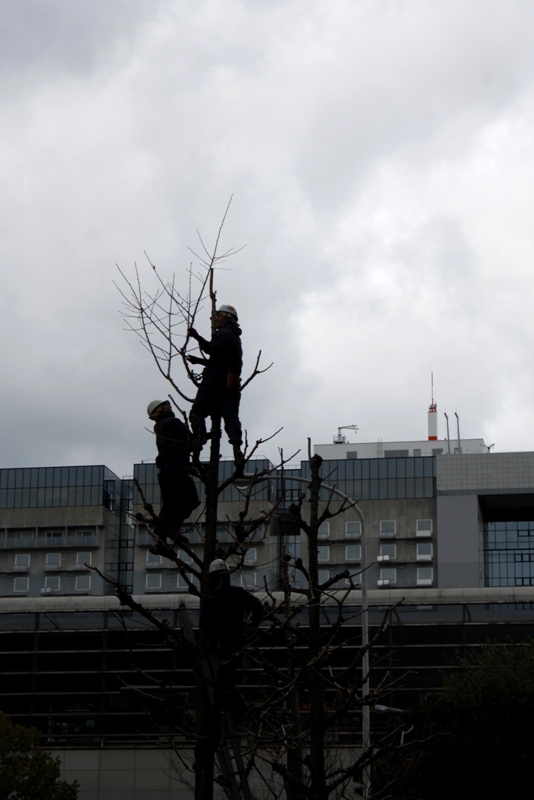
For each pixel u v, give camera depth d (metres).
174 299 13.80
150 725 50.88
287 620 14.04
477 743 30.59
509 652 38.56
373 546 123.69
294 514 20.16
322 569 122.81
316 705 19.30
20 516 131.38
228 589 12.90
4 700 52.72
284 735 16.39
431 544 123.19
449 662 50.12
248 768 13.18
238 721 13.29
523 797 30.38
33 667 53.03
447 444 136.38
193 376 13.73
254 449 13.59
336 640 48.31
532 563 128.12
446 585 120.62
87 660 52.88
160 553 13.04
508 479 124.50
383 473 125.69
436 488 125.12
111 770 49.81
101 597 54.97
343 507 20.36
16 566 130.00
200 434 13.40
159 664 52.12
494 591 52.00
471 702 31.89
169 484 13.81
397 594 52.09
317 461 20.83
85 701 51.91
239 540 13.23
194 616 52.97
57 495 131.50
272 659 41.06
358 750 31.02
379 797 20.00
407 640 51.00
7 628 53.91
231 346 13.80
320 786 18.59
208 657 12.66
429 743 27.95
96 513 130.25
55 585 129.12
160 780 49.22
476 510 124.00
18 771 40.25
